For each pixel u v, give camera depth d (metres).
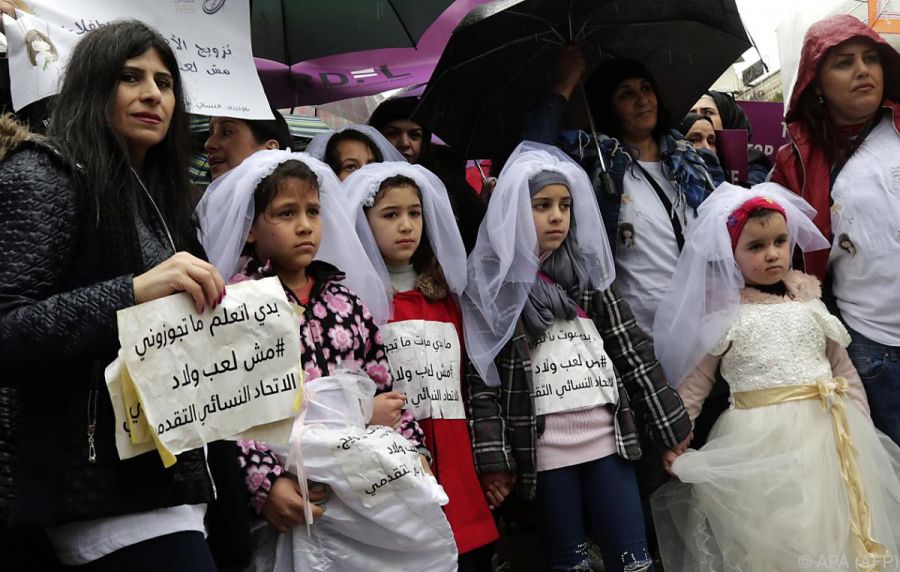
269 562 2.54
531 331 3.26
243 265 2.80
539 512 3.22
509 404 3.18
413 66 4.79
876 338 3.55
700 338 3.45
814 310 3.47
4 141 1.93
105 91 2.05
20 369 1.72
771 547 3.11
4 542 2.15
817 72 3.82
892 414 3.52
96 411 1.86
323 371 2.67
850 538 3.13
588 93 4.10
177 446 1.84
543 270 3.41
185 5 3.40
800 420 3.28
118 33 2.10
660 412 3.32
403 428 2.81
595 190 3.74
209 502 2.08
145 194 2.12
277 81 4.64
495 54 4.04
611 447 3.22
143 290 1.84
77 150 1.96
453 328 3.21
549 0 3.95
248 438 1.94
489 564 3.34
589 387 3.23
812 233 3.62
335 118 6.27
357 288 3.02
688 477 3.22
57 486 1.81
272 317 1.97
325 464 2.44
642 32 4.35
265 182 2.76
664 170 3.88
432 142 4.65
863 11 4.43
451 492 2.95
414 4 4.34
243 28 3.51
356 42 4.40
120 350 1.80
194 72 3.37
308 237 2.77
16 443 1.86
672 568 3.37
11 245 1.79
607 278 3.40
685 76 4.40
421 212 3.23
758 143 5.18
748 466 3.20
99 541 1.88
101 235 1.92
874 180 3.66
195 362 1.88
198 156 4.21
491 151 4.29
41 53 2.87
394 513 2.47
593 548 3.84
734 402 3.45
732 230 3.51
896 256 3.54
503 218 3.28
